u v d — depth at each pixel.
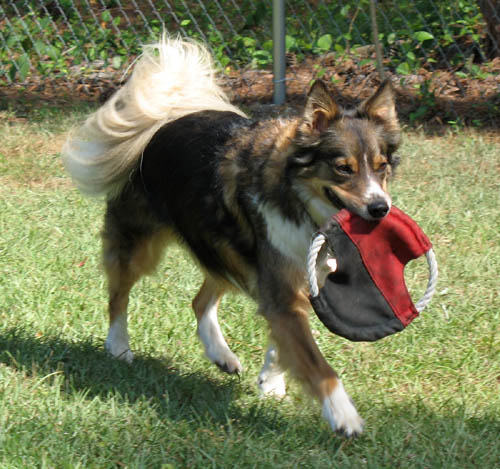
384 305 4.42
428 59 11.00
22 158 9.32
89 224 7.81
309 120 4.60
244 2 13.19
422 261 7.07
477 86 11.12
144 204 5.64
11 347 5.59
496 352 5.68
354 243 4.35
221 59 11.54
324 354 5.70
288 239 4.65
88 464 4.28
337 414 4.40
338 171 4.50
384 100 4.77
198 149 5.17
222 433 4.63
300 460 4.35
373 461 4.32
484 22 11.68
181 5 13.55
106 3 13.55
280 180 4.64
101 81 11.89
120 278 5.79
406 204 8.07
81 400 4.88
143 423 4.65
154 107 5.62
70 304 6.27
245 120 5.18
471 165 9.11
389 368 5.49
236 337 5.99
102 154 5.82
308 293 4.71
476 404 5.07
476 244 7.34
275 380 5.28
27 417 4.67
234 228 4.92
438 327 5.98
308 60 11.85
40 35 12.32
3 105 11.27
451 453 4.41
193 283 6.77
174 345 5.85
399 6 11.74
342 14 11.48
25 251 7.07
